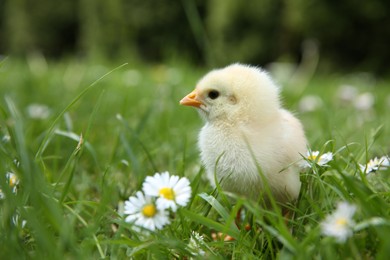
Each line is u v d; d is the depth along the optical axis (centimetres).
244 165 53
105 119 94
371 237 45
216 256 45
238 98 55
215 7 320
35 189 44
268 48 311
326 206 48
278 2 307
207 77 58
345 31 294
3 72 146
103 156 70
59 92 118
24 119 83
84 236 48
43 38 496
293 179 53
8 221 45
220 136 55
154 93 118
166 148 73
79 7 489
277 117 55
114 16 332
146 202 47
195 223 50
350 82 179
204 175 62
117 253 46
